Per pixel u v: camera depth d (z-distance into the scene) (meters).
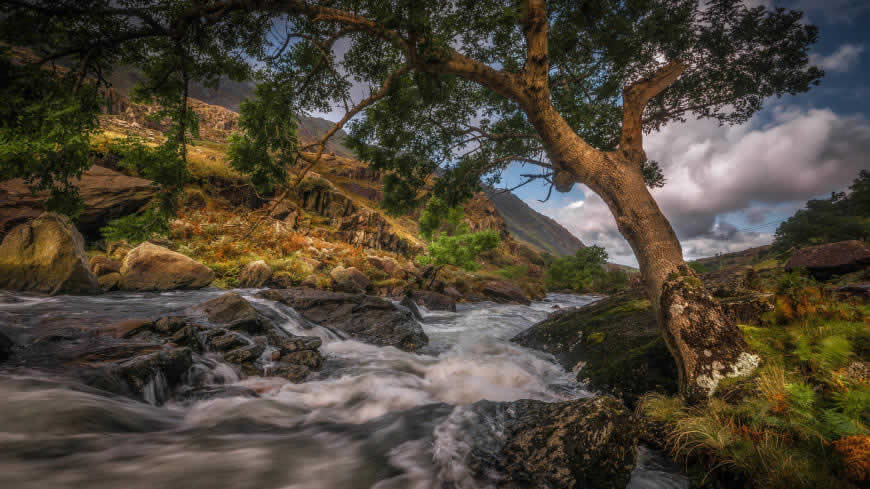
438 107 7.97
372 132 7.34
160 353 4.61
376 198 72.06
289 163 6.25
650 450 3.33
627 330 6.25
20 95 4.02
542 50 5.03
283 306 9.73
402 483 2.59
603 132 8.00
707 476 2.73
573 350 6.77
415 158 7.95
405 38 4.67
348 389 5.13
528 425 3.04
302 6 4.39
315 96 6.48
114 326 6.00
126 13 3.79
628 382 4.82
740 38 5.81
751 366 3.45
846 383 2.88
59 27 3.96
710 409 3.25
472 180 7.86
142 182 17.39
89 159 4.42
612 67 7.14
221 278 15.78
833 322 3.87
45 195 13.82
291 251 21.66
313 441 3.39
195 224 19.80
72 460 2.56
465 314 17.47
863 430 2.29
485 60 7.19
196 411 4.04
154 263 12.88
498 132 8.77
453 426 3.41
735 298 4.93
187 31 4.52
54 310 8.06
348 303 10.40
